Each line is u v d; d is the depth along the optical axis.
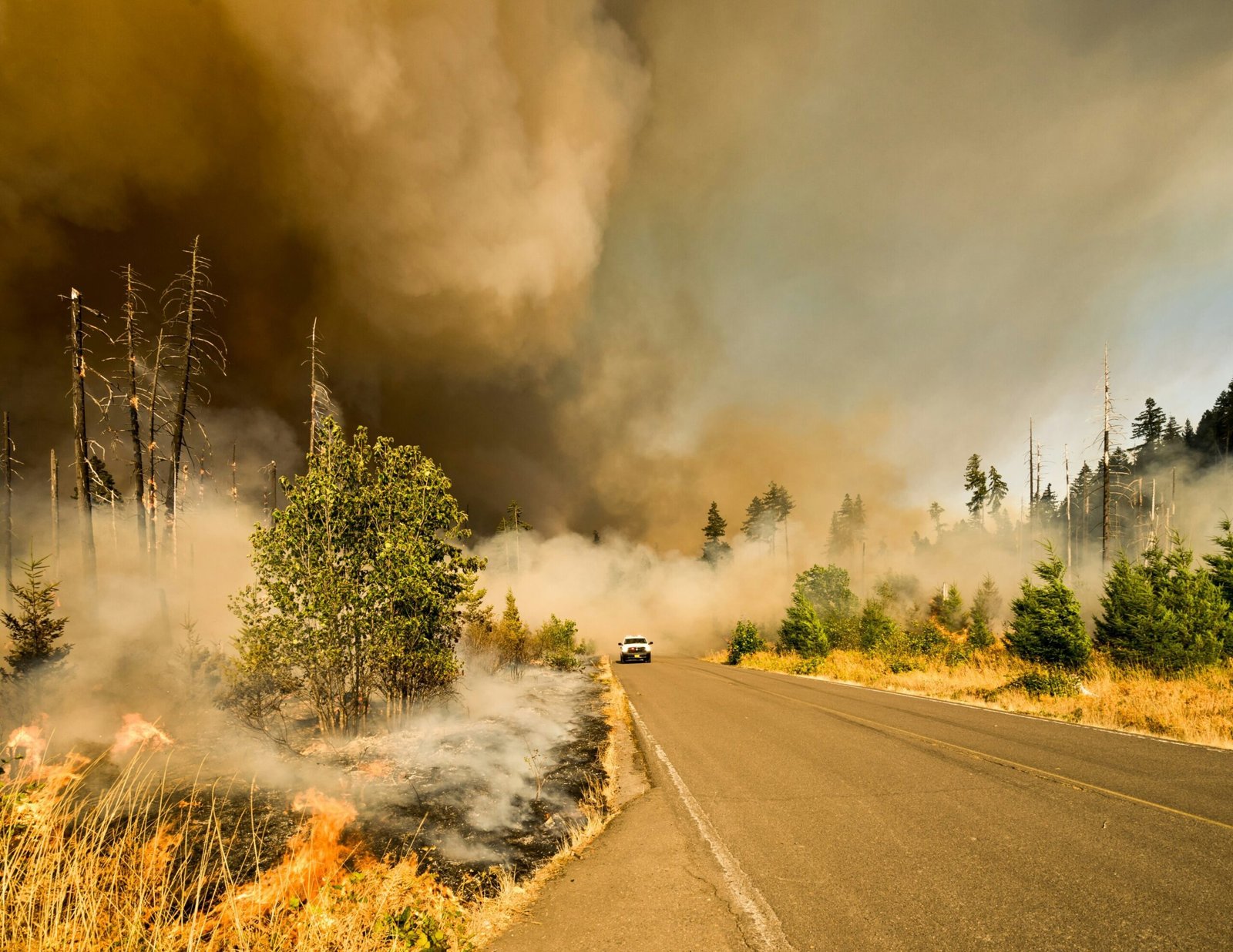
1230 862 4.14
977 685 13.78
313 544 8.72
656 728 10.35
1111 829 4.83
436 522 9.80
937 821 5.20
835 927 3.50
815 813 5.60
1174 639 13.65
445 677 9.62
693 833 5.23
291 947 3.33
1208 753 7.22
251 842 4.96
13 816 3.99
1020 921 3.46
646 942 3.46
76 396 14.72
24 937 3.03
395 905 3.87
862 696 13.59
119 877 3.84
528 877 4.56
